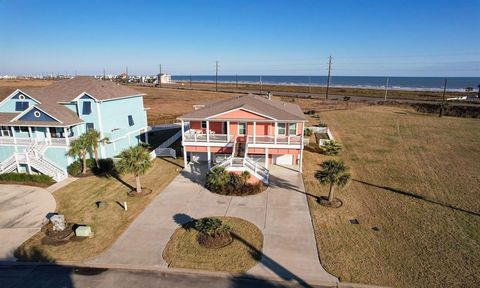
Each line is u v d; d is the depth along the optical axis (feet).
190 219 67.92
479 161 111.04
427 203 76.64
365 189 85.25
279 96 335.47
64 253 56.18
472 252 56.24
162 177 93.61
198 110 103.91
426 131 161.58
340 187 72.59
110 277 50.03
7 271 51.57
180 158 113.29
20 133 104.01
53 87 116.37
